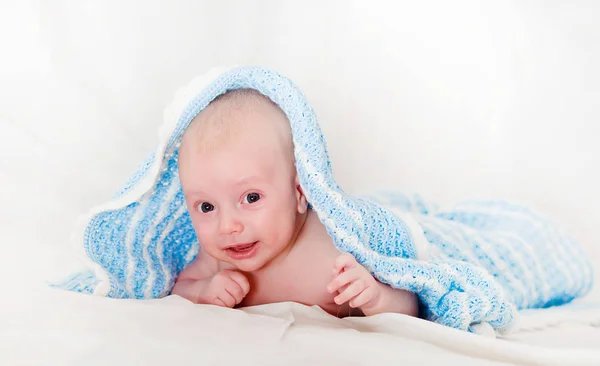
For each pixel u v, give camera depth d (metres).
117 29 2.20
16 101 2.08
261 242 1.40
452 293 1.38
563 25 2.34
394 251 1.44
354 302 1.33
